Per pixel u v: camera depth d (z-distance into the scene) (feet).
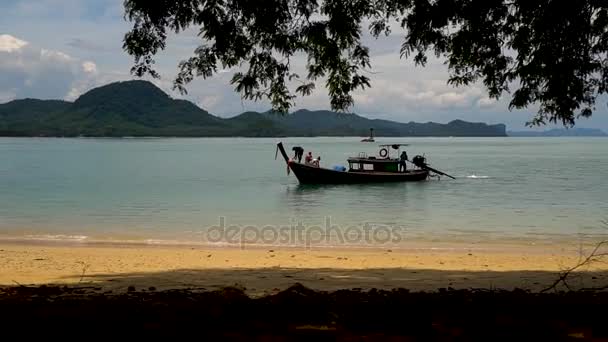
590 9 29.07
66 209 104.47
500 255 57.26
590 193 135.33
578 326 18.26
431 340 16.62
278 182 167.22
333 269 45.42
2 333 17.08
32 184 160.76
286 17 29.04
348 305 20.92
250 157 355.15
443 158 339.36
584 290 27.96
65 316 18.62
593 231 79.66
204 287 35.12
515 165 258.37
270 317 19.11
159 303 21.30
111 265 47.19
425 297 23.17
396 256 55.01
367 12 30.68
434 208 108.27
